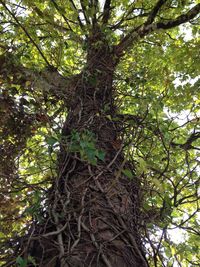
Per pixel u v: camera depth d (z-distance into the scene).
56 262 1.87
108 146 2.79
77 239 1.93
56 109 3.92
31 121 3.66
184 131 4.43
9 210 3.02
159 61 5.11
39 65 4.29
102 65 3.87
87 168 2.47
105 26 4.17
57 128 3.17
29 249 1.99
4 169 3.36
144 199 2.73
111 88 3.65
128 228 2.17
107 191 2.24
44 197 2.27
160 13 4.96
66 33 4.43
